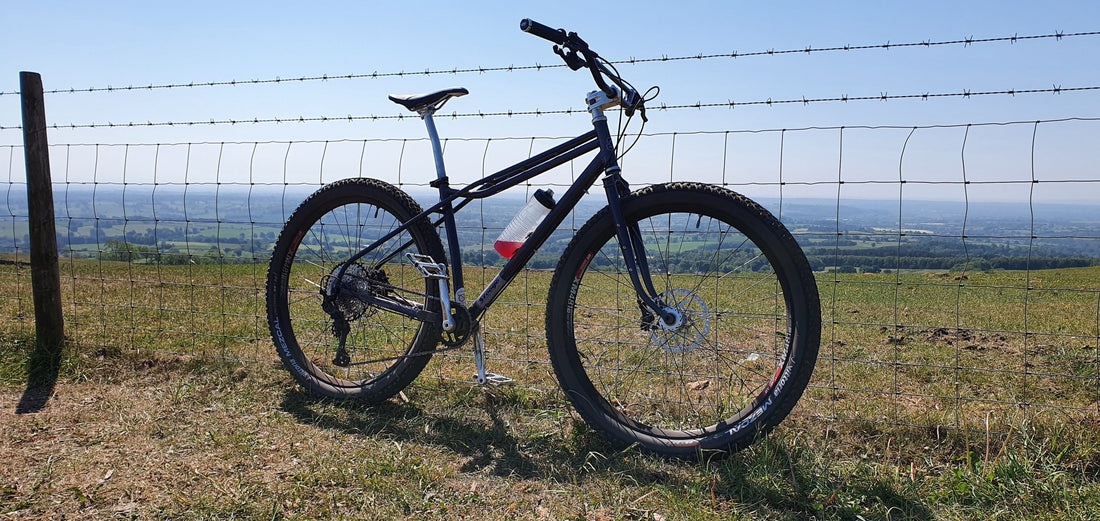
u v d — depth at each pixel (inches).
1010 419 118.0
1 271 335.3
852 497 95.7
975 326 218.8
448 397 137.6
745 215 106.8
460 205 129.2
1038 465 102.4
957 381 129.8
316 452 111.0
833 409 128.1
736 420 110.5
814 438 115.6
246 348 171.6
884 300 291.9
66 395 138.4
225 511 90.8
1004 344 189.9
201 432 118.5
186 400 134.9
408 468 104.3
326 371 155.6
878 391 136.3
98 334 180.9
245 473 102.7
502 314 224.4
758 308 206.8
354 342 167.3
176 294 260.4
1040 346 184.9
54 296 161.0
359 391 133.9
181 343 176.1
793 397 106.1
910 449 111.1
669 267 120.2
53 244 161.0
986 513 90.7
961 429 114.8
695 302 112.0
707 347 135.4
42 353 157.6
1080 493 93.2
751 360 160.1
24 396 137.6
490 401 135.0
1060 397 135.6
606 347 169.2
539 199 119.0
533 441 117.0
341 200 139.9
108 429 119.8
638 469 106.0
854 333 203.8
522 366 157.9
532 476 104.5
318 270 145.1
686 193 109.9
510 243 121.8
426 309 129.0
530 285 277.6
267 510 91.0
